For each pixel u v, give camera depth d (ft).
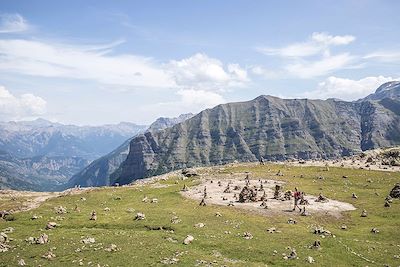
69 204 334.44
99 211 302.25
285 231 240.32
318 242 209.05
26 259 185.16
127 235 228.63
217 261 181.88
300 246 209.56
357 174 479.41
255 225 254.27
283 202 333.01
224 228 245.45
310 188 407.44
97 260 181.88
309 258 188.85
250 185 418.31
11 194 401.90
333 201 346.54
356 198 360.07
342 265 184.55
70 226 261.44
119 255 188.34
